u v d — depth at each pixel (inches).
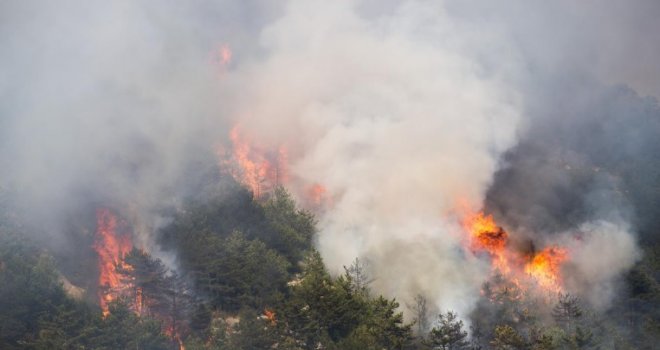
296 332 4466.0
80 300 4643.2
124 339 4156.0
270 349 4298.7
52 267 4753.9
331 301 4569.4
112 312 4301.2
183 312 4719.5
